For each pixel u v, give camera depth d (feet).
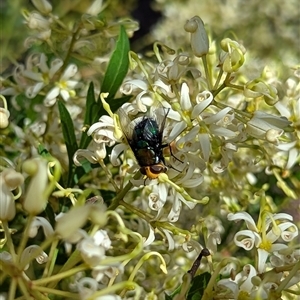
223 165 0.49
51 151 0.57
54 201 0.53
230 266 0.50
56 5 0.97
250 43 0.93
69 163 0.53
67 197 0.50
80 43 0.60
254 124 0.47
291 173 0.61
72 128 0.53
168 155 0.49
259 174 0.63
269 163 0.57
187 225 0.59
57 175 0.38
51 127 0.58
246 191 0.59
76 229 0.37
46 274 0.40
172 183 0.47
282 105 0.52
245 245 0.46
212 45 0.58
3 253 0.42
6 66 0.78
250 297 0.43
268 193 0.62
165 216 0.49
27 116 0.61
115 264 0.39
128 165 0.50
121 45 0.53
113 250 0.53
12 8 1.00
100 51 0.61
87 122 0.53
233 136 0.47
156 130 0.48
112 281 0.42
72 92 0.59
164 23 0.99
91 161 0.49
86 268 0.38
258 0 0.96
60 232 0.38
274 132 0.47
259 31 0.95
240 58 0.47
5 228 0.39
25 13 0.61
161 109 0.48
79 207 0.37
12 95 0.61
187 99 0.47
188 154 0.47
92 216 0.37
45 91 0.60
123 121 0.48
